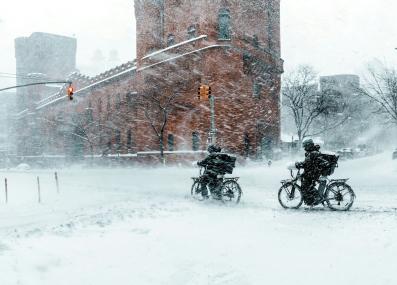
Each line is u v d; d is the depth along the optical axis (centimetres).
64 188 2150
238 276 561
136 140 5156
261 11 4456
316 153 1043
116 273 570
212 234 763
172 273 575
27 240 713
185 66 4288
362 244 650
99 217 936
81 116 6931
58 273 562
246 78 4172
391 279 498
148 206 1121
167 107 4416
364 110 7438
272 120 4619
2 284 496
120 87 5750
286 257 618
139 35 4997
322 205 1104
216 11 4066
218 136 3997
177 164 4212
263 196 1378
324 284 510
